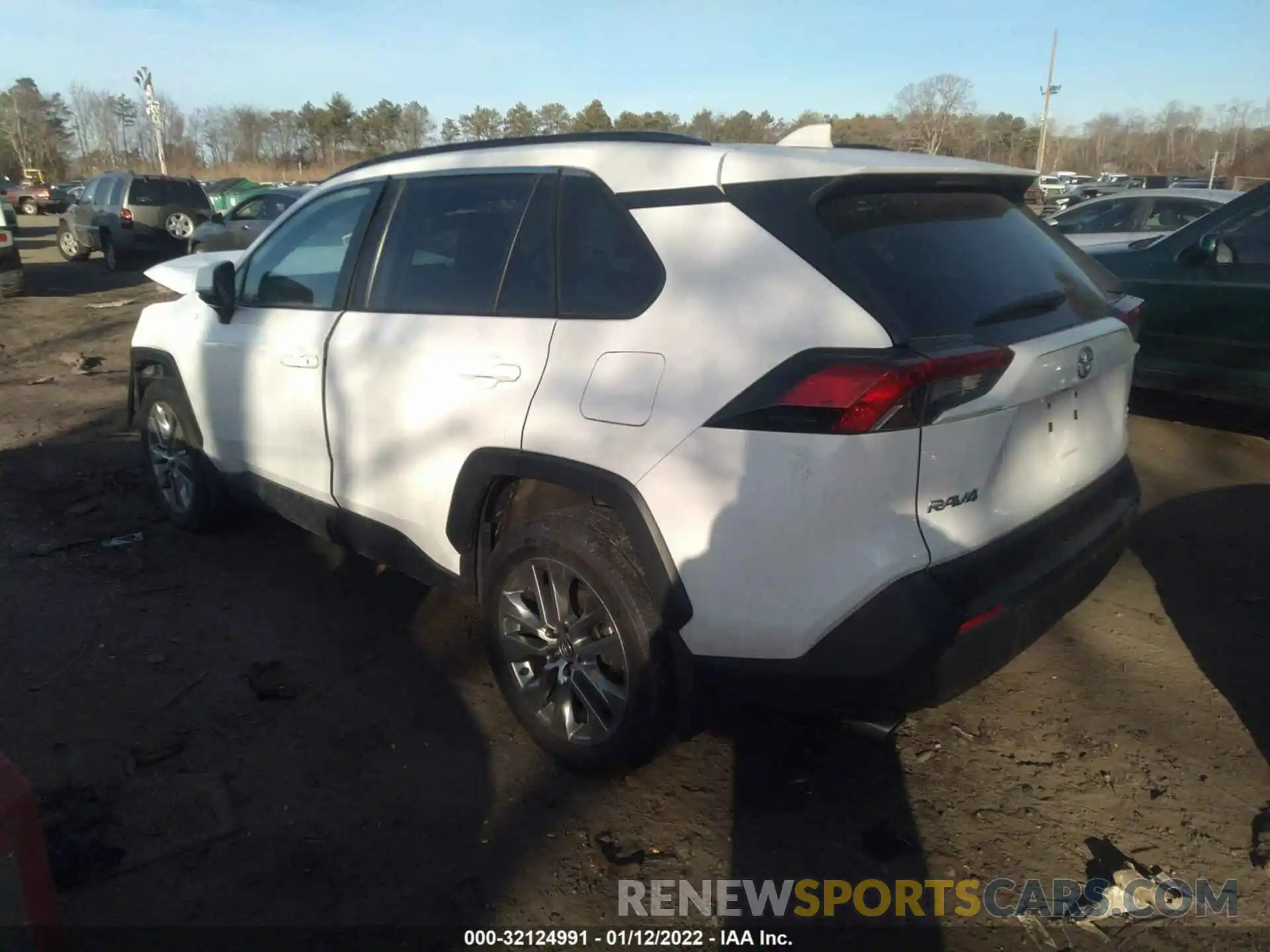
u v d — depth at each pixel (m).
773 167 2.65
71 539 4.81
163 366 4.70
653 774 3.04
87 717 3.30
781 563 2.45
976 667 2.55
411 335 3.32
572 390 2.81
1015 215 3.12
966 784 3.00
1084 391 2.93
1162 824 2.82
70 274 17.52
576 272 2.94
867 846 2.74
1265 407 5.96
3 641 3.79
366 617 4.06
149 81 47.34
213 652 3.75
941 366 2.33
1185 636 3.90
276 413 3.92
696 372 2.56
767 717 3.33
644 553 2.65
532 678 3.12
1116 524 3.09
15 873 1.75
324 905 2.50
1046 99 41.06
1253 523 5.02
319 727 3.28
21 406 7.57
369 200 3.68
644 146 2.93
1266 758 3.12
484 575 3.26
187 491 4.78
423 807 2.88
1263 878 2.61
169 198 17.80
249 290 4.20
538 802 2.91
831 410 2.34
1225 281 5.95
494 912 2.50
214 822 2.79
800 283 2.49
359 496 3.59
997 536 2.61
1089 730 3.27
